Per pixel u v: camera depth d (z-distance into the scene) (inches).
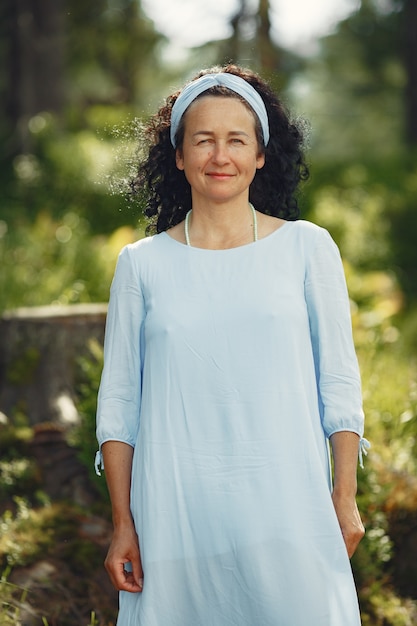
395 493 196.1
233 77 118.9
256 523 108.6
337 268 117.0
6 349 239.3
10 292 320.8
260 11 564.7
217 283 114.2
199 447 110.7
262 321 111.8
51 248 390.3
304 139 130.0
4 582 165.3
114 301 118.2
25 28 611.5
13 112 609.0
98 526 186.1
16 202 489.1
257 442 109.9
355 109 1122.7
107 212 474.6
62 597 168.9
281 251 116.0
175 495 110.7
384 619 175.8
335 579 109.2
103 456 116.8
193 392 111.4
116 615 169.0
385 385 260.4
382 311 331.3
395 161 663.8
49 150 517.0
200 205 118.4
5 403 235.1
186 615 111.7
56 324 239.6
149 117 132.3
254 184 128.0
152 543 110.7
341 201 546.6
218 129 115.7
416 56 791.1
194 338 112.0
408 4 793.6
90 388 223.5
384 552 183.3
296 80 720.3
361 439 115.1
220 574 110.0
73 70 914.7
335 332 115.0
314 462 110.7
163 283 115.6
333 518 110.1
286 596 108.1
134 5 900.6
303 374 112.6
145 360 115.3
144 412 114.0
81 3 842.8
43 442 220.5
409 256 479.8
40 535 179.9
